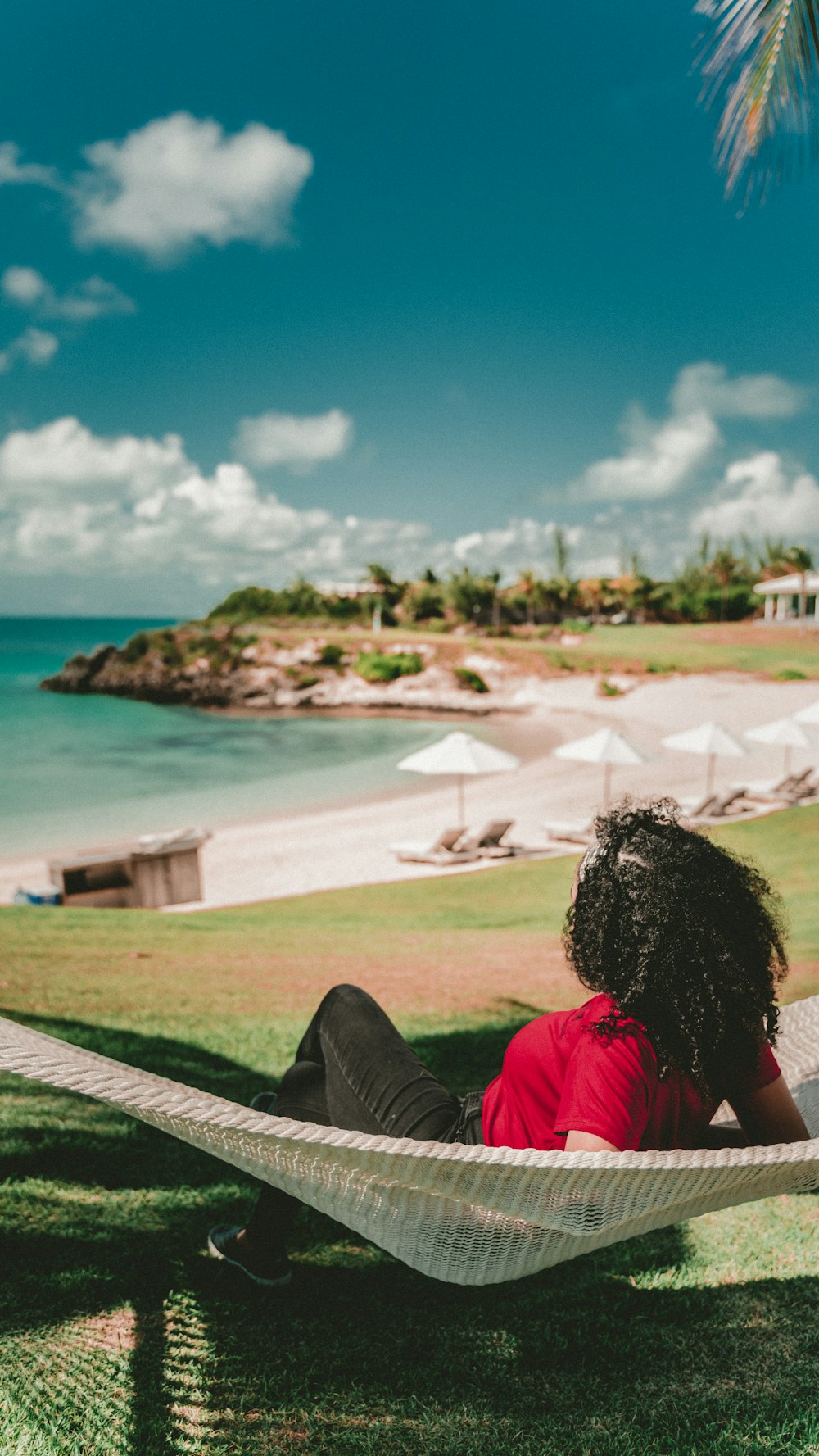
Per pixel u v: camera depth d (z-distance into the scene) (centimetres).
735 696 4978
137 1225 260
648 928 158
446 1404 190
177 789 2892
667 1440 180
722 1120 212
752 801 2231
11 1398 187
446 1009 550
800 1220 274
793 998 525
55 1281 230
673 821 178
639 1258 252
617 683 5747
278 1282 228
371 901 1188
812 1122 198
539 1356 207
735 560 9012
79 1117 348
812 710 2183
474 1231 163
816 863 1273
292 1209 221
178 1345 206
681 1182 149
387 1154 142
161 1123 154
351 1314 222
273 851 1942
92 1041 462
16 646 14712
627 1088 152
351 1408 189
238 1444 178
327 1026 202
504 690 6156
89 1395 189
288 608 9800
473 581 9212
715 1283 238
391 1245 172
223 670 6831
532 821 2197
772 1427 183
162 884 1416
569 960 171
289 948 775
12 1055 146
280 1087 208
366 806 2541
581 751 1839
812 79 573
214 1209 271
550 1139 163
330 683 6625
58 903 1338
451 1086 401
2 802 2659
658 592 9188
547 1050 165
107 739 4378
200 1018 520
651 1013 156
